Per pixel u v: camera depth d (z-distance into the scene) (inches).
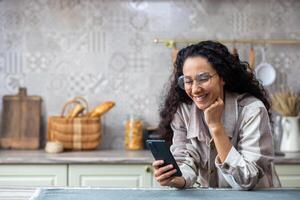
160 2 119.6
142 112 120.3
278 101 111.4
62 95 119.6
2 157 101.0
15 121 117.3
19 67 118.7
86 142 112.0
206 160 68.3
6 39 118.2
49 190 59.7
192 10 119.6
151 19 119.6
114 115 120.2
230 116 64.6
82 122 111.5
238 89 66.7
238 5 119.8
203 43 63.1
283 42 118.6
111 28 119.3
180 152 68.5
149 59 120.0
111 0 119.1
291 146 111.5
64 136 111.4
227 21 119.7
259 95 68.2
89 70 119.6
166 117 71.5
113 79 120.0
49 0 118.4
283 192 58.8
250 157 60.6
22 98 118.1
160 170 59.7
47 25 118.7
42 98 119.3
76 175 101.1
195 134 67.0
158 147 60.0
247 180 58.7
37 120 117.3
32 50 118.7
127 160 100.7
